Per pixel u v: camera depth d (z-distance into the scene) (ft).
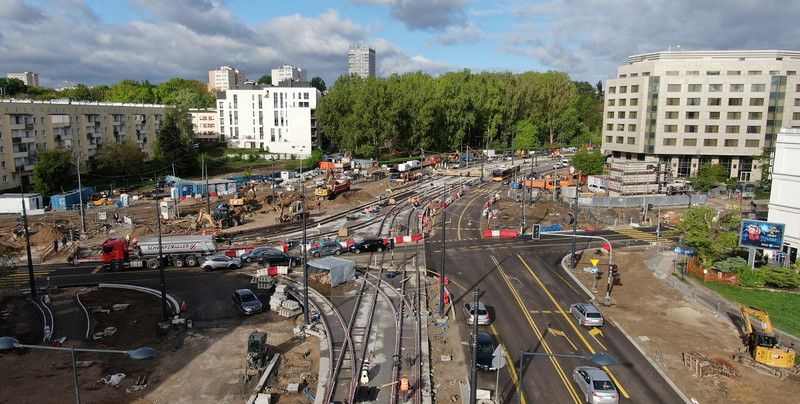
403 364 114.52
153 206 322.55
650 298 161.07
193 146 533.96
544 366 115.65
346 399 100.17
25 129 362.74
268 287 164.35
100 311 143.43
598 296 161.58
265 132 620.08
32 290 155.74
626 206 306.96
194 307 149.18
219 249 205.87
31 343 124.06
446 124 547.08
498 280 176.45
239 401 99.04
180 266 192.03
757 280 172.35
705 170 369.09
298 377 108.47
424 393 102.27
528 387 106.52
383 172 443.32
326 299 155.12
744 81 403.54
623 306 153.69
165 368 111.75
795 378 111.86
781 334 134.62
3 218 283.18
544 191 352.49
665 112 426.92
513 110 606.96
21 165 359.05
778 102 399.85
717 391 106.01
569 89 652.07
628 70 456.86
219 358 116.67
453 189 372.38
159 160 459.32
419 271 184.96
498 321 140.46
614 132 473.67
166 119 482.28
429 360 116.88
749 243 178.19
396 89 515.09
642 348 125.08
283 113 611.06
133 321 137.59
